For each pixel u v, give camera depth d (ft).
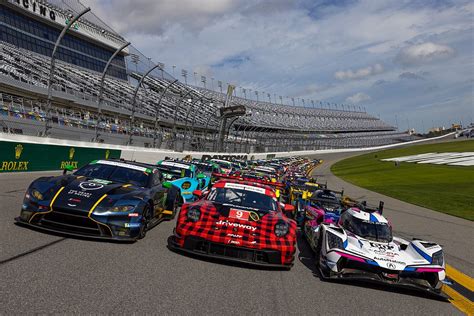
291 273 17.39
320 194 33.12
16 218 18.02
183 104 209.46
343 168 184.44
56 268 13.32
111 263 14.74
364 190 80.07
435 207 54.34
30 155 45.16
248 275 15.79
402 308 14.49
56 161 50.83
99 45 178.81
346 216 21.65
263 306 12.52
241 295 13.24
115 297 11.53
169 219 26.73
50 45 151.84
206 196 21.33
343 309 13.42
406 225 37.17
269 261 16.75
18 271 12.53
